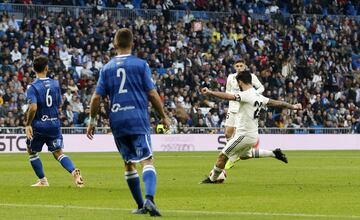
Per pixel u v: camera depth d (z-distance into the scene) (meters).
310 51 113.00
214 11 114.25
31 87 36.88
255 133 39.44
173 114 93.19
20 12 103.56
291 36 114.00
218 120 94.88
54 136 37.41
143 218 24.38
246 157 40.53
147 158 25.09
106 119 89.38
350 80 110.06
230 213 26.19
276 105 39.50
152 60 102.06
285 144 94.81
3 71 91.31
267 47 110.31
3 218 24.67
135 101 25.30
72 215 25.45
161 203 29.80
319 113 102.62
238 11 113.38
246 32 111.31
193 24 109.00
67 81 92.06
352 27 118.44
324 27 116.75
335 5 122.38
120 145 25.64
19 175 46.72
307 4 121.12
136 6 110.88
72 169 37.25
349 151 90.88
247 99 38.75
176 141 90.19
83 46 99.81
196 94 97.06
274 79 104.19
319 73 109.50
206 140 91.94
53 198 31.86
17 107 87.12
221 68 103.31
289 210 27.30
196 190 35.78
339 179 43.31
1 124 85.25
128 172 25.88
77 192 34.59
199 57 104.19
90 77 95.69
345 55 114.62
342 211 27.00
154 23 106.94
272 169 53.19
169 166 57.28
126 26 104.94
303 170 52.12
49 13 103.81
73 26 101.12
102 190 35.62
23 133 85.31
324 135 97.31
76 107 90.19
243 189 36.28
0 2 103.50
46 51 96.75
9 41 95.00
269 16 115.94
